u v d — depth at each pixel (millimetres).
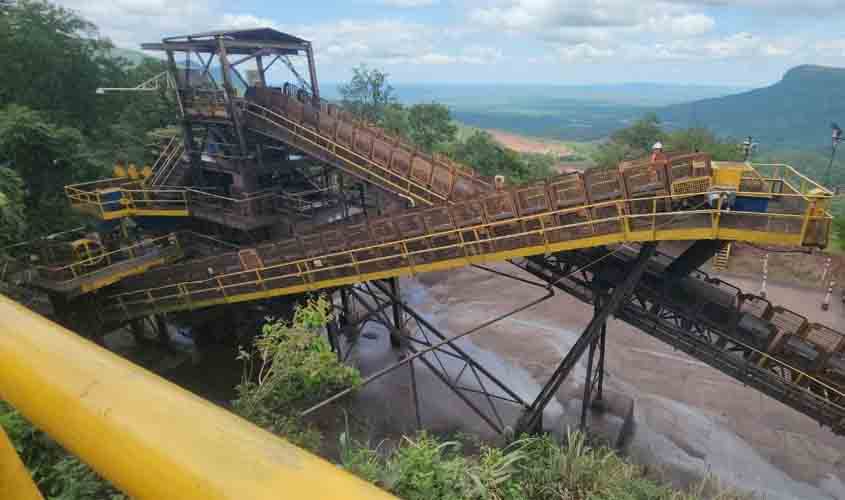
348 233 17750
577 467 10320
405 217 16531
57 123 32594
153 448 874
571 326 27984
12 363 1337
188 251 26281
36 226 25766
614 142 61812
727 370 14148
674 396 21969
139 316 22672
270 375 10680
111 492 6078
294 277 18969
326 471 792
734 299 14469
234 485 736
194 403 1039
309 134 21656
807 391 12898
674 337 14719
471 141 53469
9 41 31359
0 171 21547
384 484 6332
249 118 22766
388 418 20625
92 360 1252
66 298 21016
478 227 14938
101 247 22266
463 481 6523
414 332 28062
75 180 28016
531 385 22969
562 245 14109
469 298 32031
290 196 24625
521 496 7648
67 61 34281
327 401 11938
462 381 23312
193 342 26844
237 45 22062
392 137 21266
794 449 18938
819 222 11070
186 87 24438
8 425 6684
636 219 13008
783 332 13445
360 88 67875
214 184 26750
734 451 18922
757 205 11766
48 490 6160
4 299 1813
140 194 25562
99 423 999
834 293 30094
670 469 18016
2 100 32312
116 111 39188
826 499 16875
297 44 24156
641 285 14828
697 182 12062
